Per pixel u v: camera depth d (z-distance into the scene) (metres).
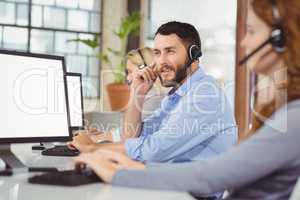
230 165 1.02
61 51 5.03
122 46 4.88
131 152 1.79
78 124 2.40
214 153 1.81
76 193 1.10
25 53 1.61
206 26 4.58
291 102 1.04
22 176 1.38
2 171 1.41
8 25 4.77
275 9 1.04
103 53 5.17
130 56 2.45
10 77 1.55
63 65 1.75
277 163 1.00
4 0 4.73
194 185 1.06
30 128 1.59
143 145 1.78
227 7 4.43
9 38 4.78
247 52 1.11
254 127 1.16
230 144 1.83
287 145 0.99
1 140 1.50
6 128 1.52
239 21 4.24
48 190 1.15
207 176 1.05
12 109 1.54
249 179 1.02
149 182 1.12
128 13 5.27
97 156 1.31
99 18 5.22
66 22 5.05
